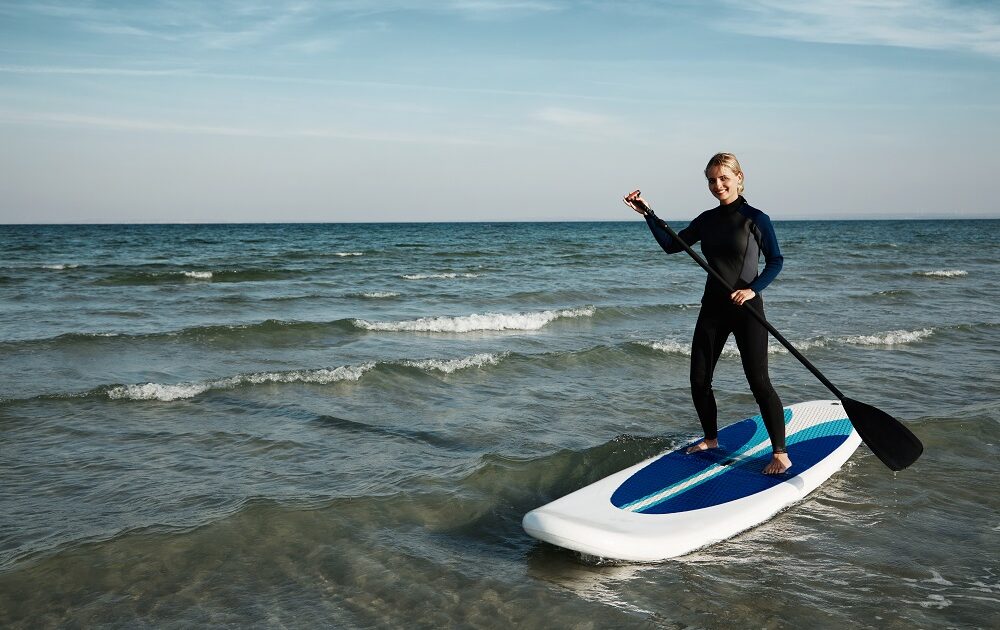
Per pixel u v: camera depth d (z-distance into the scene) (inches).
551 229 3720.5
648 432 221.6
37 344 352.5
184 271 804.0
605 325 449.7
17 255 1114.7
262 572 131.3
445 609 119.4
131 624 114.7
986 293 642.8
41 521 151.1
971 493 170.4
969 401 256.8
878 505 162.6
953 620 115.8
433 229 3599.9
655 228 166.6
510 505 162.6
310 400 255.3
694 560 136.1
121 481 175.0
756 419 200.1
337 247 1455.5
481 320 437.4
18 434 212.4
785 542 143.7
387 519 153.6
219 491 168.2
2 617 116.0
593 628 113.6
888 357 343.0
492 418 235.8
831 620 115.6
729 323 162.1
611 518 141.0
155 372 306.7
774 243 155.3
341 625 114.6
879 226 4306.1
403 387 276.2
